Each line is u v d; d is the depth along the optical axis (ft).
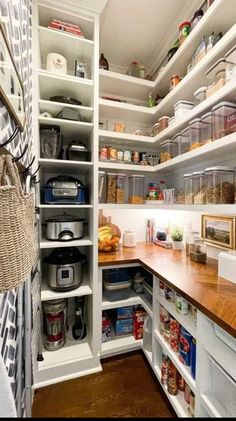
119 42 5.70
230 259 3.37
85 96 4.91
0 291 1.26
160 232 6.49
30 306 2.92
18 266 1.35
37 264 3.82
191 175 4.57
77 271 4.68
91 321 4.82
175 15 4.95
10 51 2.21
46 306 4.83
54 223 4.54
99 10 4.29
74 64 4.91
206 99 3.64
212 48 3.46
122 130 5.62
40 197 4.69
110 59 6.29
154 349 4.41
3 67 1.95
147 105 6.23
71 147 4.64
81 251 5.90
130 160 5.85
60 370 4.41
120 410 3.80
